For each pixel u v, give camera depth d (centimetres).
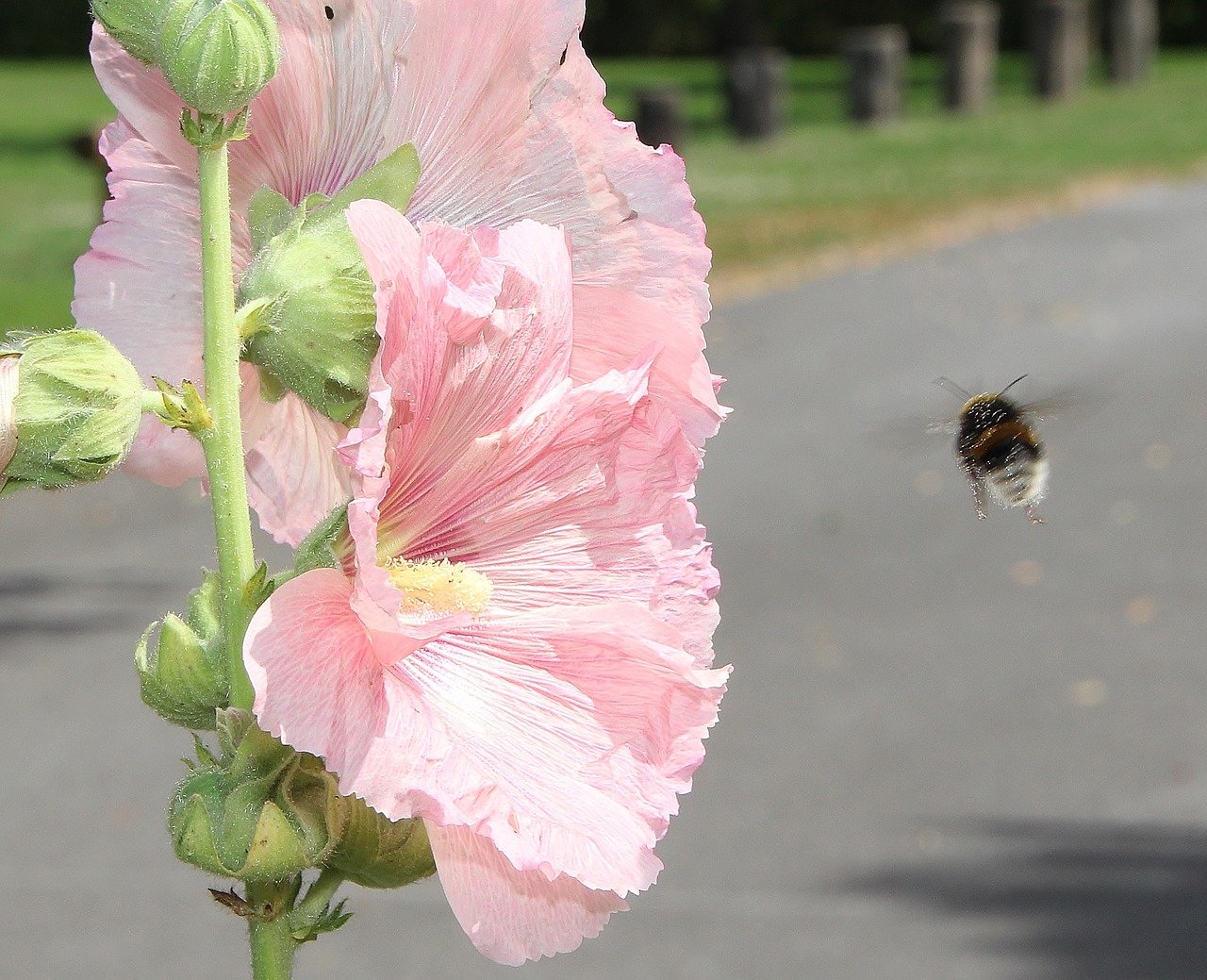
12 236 2042
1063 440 1310
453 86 191
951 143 2956
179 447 205
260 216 189
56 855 728
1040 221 2188
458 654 187
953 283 1848
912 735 823
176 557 1070
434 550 194
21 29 5388
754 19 4734
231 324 176
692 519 197
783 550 1086
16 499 1175
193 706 184
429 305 172
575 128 192
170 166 192
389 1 189
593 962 650
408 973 645
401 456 186
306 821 178
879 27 5325
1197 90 3825
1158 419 1355
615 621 188
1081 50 3697
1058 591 1008
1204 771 786
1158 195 2361
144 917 683
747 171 2664
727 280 1859
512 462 191
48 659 913
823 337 1628
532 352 187
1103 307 1731
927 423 544
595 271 194
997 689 875
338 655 169
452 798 169
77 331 176
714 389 196
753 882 702
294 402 209
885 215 2203
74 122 3434
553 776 181
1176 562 1053
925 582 1027
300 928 186
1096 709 848
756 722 840
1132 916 675
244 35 169
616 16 5391
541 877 179
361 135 194
